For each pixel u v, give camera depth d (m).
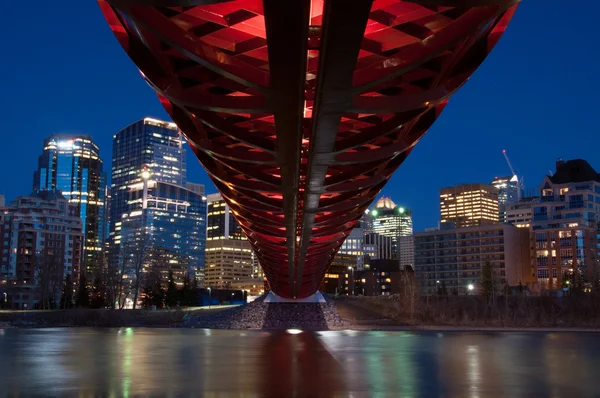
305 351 44.53
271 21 13.10
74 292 168.88
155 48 16.47
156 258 184.12
